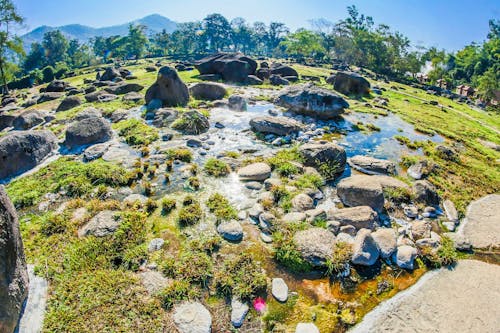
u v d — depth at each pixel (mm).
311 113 14906
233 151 10719
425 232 6906
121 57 106375
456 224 7551
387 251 6109
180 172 9078
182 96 16266
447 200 8383
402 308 5078
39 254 5723
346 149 11609
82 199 7668
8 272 4160
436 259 6102
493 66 67688
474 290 5473
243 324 4621
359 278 5590
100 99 18250
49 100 22703
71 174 8641
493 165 11406
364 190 7559
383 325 4766
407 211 7727
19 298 4379
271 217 6836
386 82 44938
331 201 8039
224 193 8070
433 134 14211
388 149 11867
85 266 5461
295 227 6559
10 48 41562
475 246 6789
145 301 4836
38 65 103438
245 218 7020
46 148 10227
